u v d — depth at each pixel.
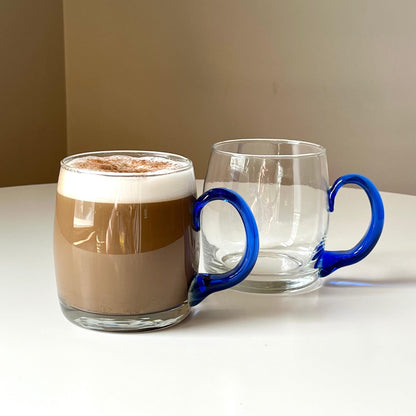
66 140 2.19
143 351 0.54
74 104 2.16
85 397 0.47
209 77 2.01
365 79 1.84
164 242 0.55
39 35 1.99
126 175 0.54
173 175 0.56
